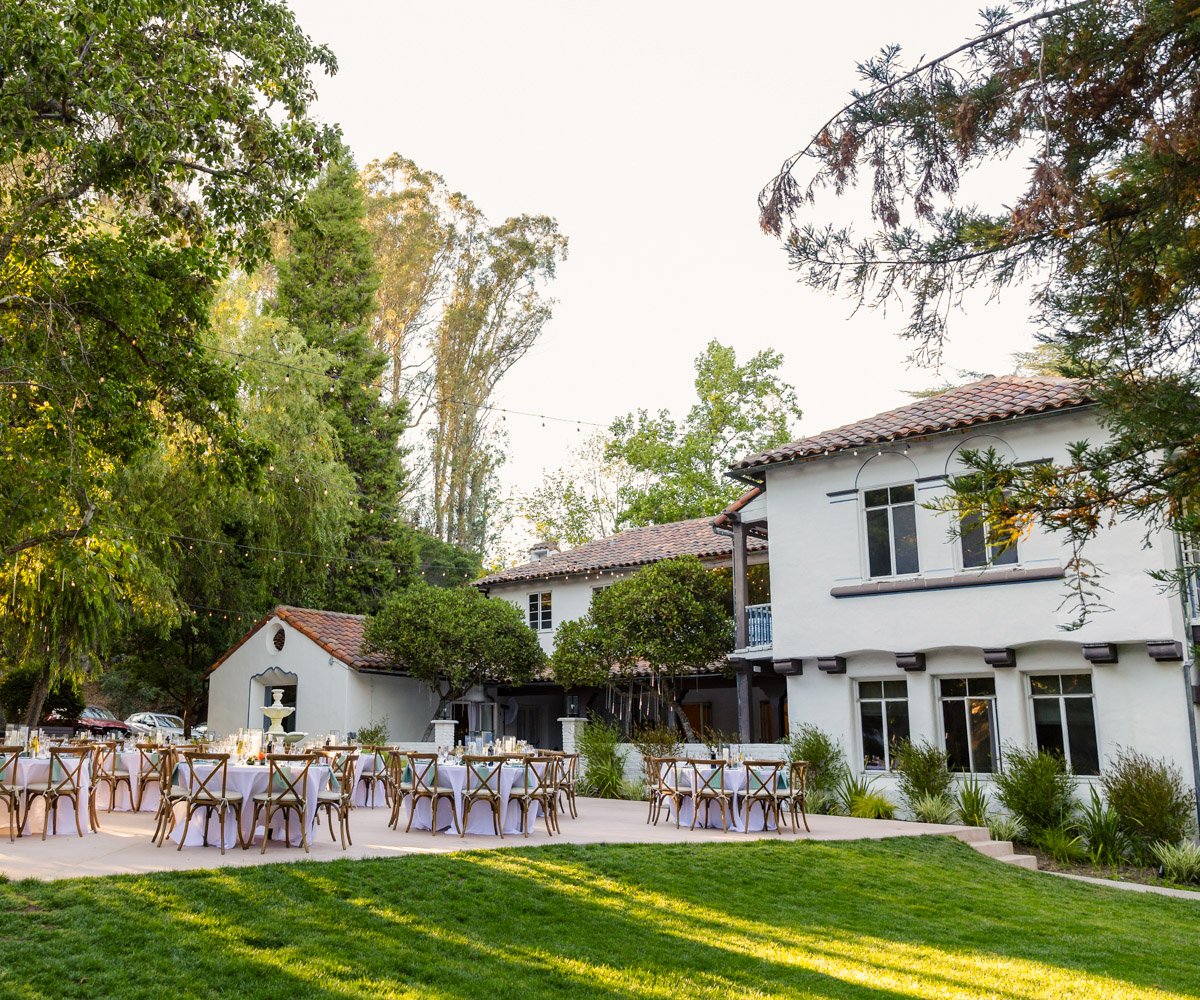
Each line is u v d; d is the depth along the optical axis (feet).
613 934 29.45
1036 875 46.62
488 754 46.60
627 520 149.59
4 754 39.63
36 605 64.80
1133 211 21.42
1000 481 22.27
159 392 46.16
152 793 52.47
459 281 160.25
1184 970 29.89
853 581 64.75
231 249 44.65
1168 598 52.42
